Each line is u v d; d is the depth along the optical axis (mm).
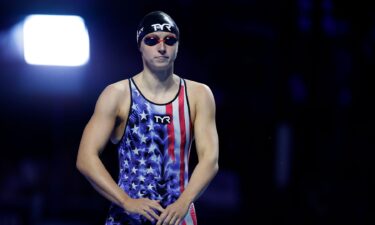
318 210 41406
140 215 16594
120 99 16766
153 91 16922
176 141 16812
